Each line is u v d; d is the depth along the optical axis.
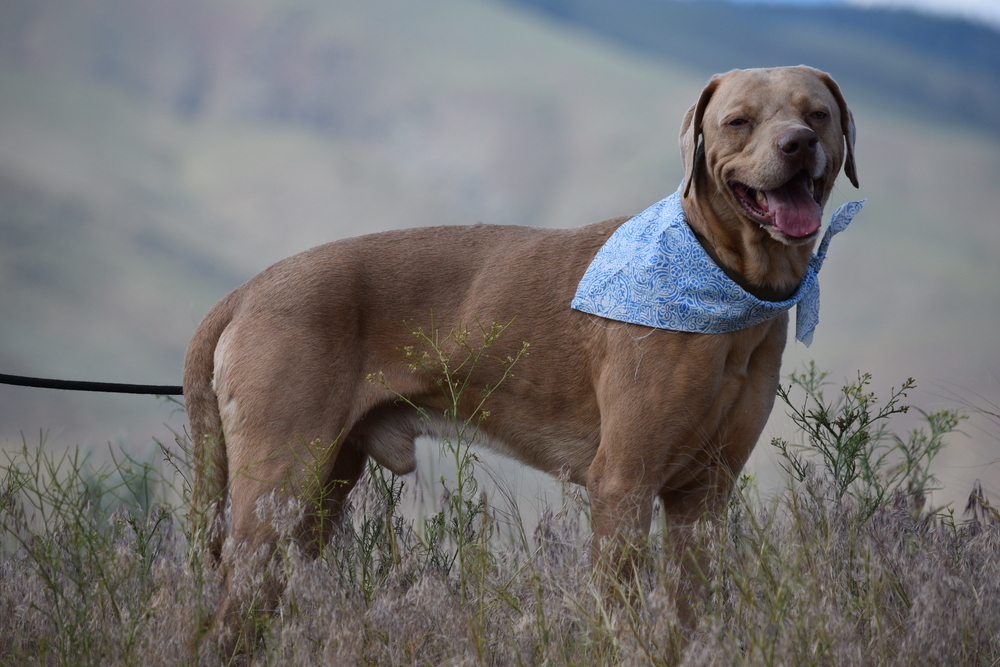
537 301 5.52
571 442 5.55
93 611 4.46
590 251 5.57
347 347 5.49
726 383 5.19
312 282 5.46
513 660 4.30
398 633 4.43
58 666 4.45
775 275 5.14
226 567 4.91
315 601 4.49
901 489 5.66
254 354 5.36
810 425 5.47
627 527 5.04
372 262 5.62
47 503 5.19
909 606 4.52
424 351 5.57
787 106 4.99
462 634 4.44
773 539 4.76
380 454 5.75
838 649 3.96
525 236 5.77
